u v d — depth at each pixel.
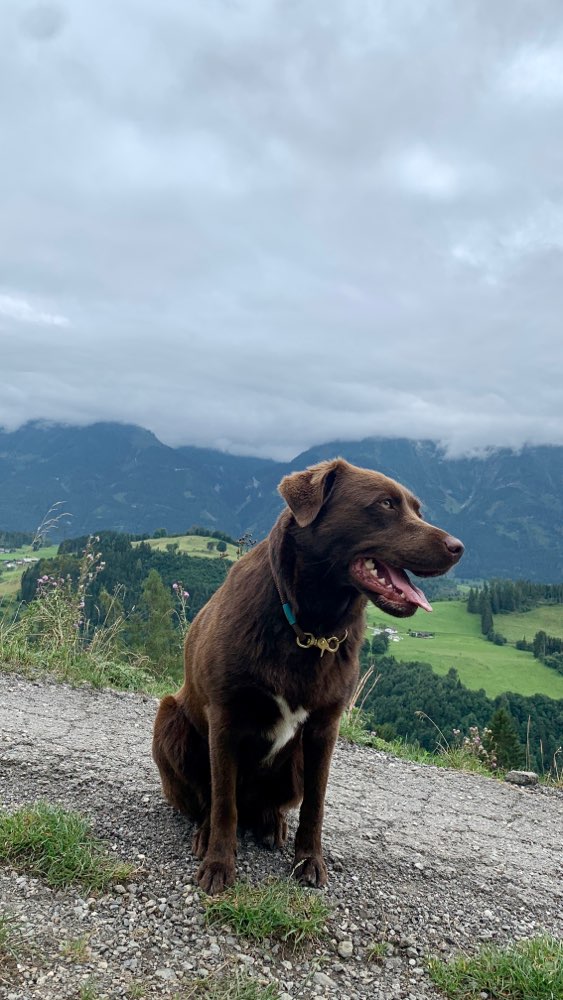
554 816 2.13
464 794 2.19
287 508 1.30
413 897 1.34
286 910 1.17
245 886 1.22
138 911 1.14
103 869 1.21
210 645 1.28
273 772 1.37
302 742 1.34
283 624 1.24
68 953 1.02
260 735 1.29
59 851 1.22
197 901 1.18
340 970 1.11
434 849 1.58
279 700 1.25
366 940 1.19
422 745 3.06
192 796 1.40
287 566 1.25
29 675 2.50
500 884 1.46
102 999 0.94
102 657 2.86
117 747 1.81
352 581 1.27
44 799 1.43
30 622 2.90
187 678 1.43
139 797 1.50
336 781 2.06
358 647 1.33
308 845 1.33
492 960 1.16
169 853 1.32
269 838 1.41
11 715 1.98
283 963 1.09
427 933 1.24
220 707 1.26
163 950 1.06
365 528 1.26
